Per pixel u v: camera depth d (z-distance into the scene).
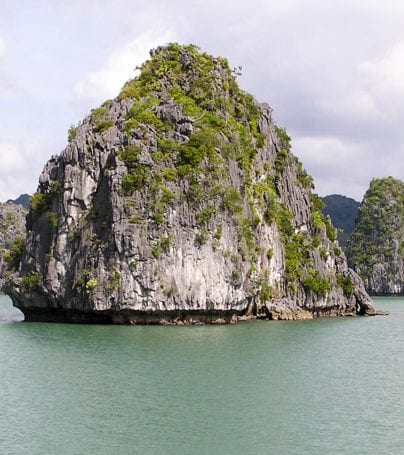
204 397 45.00
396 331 91.12
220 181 87.12
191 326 82.94
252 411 42.03
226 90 103.19
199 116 91.62
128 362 56.41
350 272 126.50
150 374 51.56
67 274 87.12
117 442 36.09
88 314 85.81
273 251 102.50
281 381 50.75
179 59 103.62
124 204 82.12
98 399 43.97
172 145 86.94
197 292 82.81
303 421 40.41
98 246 82.94
